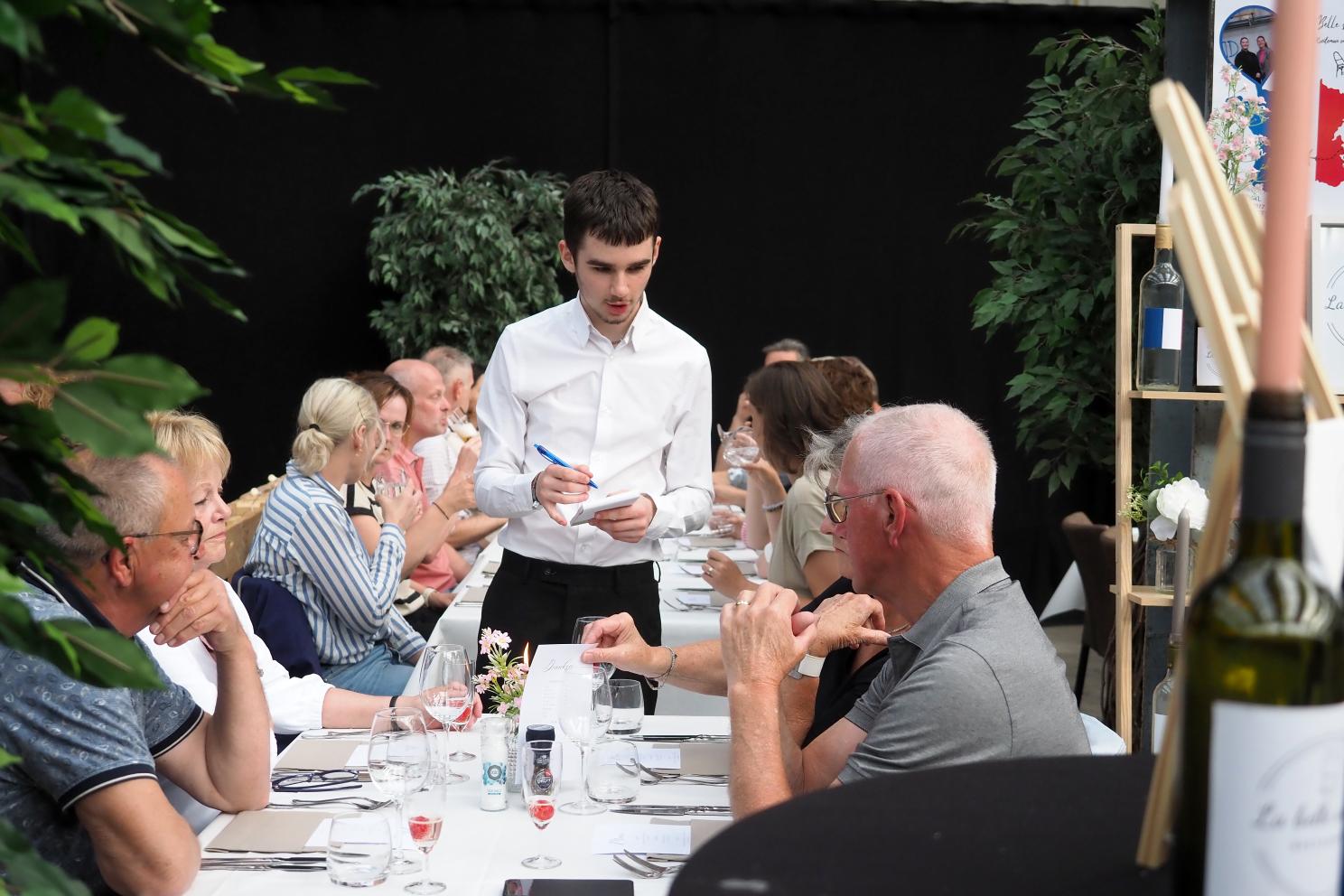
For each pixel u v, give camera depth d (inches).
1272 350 21.6
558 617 136.2
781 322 363.3
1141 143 163.8
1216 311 22.4
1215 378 135.2
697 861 26.9
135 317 354.0
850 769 73.8
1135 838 28.2
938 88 355.6
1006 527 361.4
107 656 28.5
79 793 70.0
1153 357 134.3
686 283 361.4
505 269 329.4
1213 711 22.4
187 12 26.8
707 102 356.5
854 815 29.5
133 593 76.6
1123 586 135.3
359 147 355.3
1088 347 171.8
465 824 82.4
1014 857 27.2
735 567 149.6
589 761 86.7
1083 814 29.6
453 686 97.0
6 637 28.4
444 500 193.3
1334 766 21.6
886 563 80.3
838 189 359.3
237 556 179.6
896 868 26.6
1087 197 169.6
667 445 141.3
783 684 101.8
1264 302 21.5
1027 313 175.8
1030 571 361.7
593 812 84.3
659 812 84.3
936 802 30.4
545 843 78.7
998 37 353.1
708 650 106.8
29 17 24.5
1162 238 133.5
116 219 26.1
